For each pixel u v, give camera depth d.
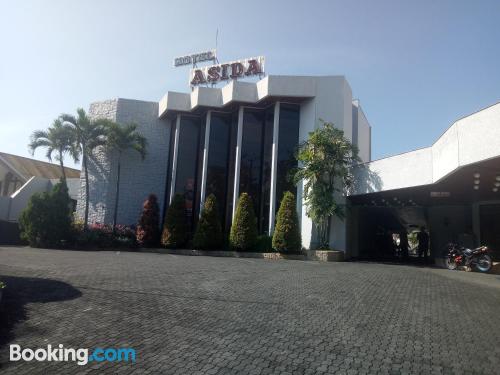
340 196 17.73
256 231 18.33
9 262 11.37
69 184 27.06
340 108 18.78
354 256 19.72
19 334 5.14
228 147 21.92
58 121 21.20
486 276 12.08
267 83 19.30
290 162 19.36
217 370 4.11
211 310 6.37
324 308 6.67
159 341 4.93
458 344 4.97
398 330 5.51
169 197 23.16
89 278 8.82
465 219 18.89
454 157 10.89
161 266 11.60
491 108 9.57
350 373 4.04
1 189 29.73
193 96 22.16
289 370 4.11
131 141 22.20
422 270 12.93
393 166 14.96
